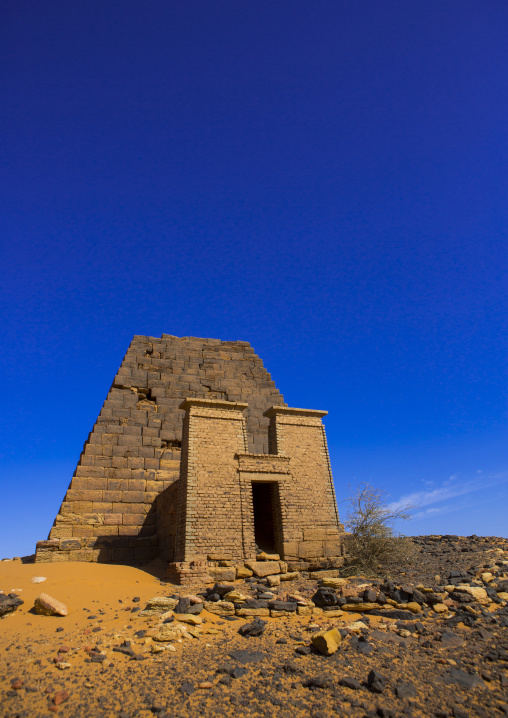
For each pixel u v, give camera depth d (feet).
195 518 48.39
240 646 28.94
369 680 24.21
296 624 32.86
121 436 74.02
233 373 92.73
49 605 33.65
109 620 33.40
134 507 66.85
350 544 54.34
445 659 26.96
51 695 22.70
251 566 47.62
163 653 27.63
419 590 37.09
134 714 21.36
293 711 21.89
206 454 51.93
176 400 83.30
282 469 54.70
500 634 30.40
